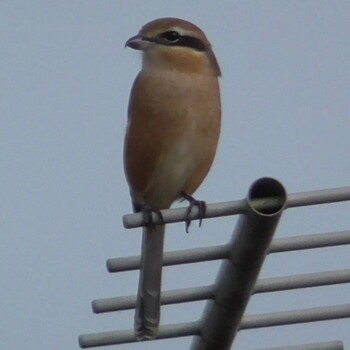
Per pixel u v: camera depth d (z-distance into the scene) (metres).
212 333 6.41
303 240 6.18
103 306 6.77
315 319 6.61
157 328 6.72
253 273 5.87
